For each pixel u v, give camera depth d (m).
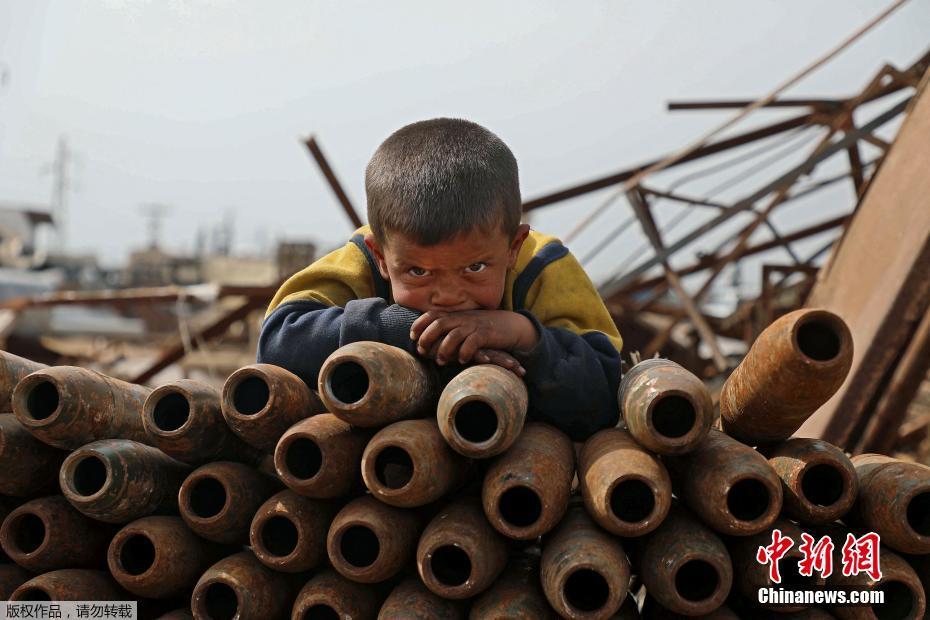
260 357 2.16
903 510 1.70
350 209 6.82
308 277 2.33
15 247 39.38
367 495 1.80
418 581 1.80
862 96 6.74
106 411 1.95
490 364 1.83
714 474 1.69
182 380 1.92
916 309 4.10
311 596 1.77
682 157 7.04
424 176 1.82
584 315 2.30
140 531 1.85
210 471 1.85
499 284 1.95
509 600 1.71
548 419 2.01
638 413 1.70
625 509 1.75
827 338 1.71
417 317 1.94
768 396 1.76
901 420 4.21
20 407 1.84
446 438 1.65
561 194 7.51
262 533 1.81
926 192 4.35
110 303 8.23
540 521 1.64
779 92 6.50
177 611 1.96
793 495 1.75
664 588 1.68
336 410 1.70
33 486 1.97
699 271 8.41
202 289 7.58
